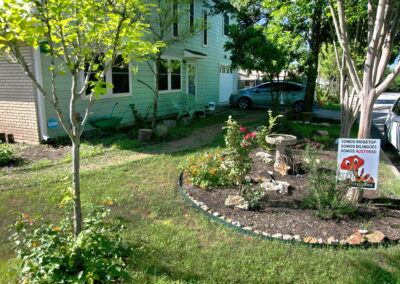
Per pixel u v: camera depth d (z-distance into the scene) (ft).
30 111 26.71
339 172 14.35
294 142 20.01
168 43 32.37
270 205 14.74
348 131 21.65
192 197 15.49
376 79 14.20
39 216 10.06
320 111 59.77
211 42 59.06
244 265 10.03
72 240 9.46
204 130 35.73
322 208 13.60
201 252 10.71
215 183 16.96
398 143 25.82
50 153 24.20
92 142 27.68
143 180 17.99
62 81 27.40
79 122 28.63
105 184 17.12
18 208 14.03
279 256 10.56
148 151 25.30
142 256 10.30
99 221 9.56
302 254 10.69
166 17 33.27
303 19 29.17
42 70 25.79
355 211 13.92
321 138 29.48
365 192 16.57
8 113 28.09
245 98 57.93
